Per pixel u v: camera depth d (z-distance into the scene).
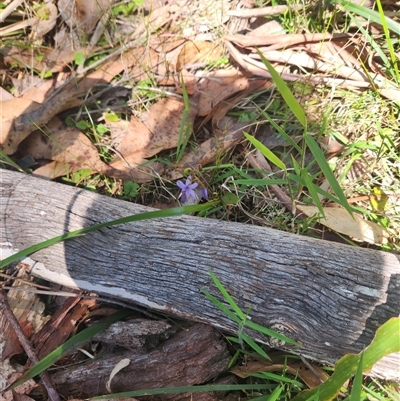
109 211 0.32
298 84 0.40
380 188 0.36
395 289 0.26
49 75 0.44
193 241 0.30
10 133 0.39
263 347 0.30
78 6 0.45
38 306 0.34
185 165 0.38
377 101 0.38
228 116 0.40
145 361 0.29
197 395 0.29
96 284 0.31
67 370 0.30
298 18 0.41
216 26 0.44
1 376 0.30
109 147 0.40
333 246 0.28
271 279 0.28
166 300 0.30
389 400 0.28
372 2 0.40
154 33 0.45
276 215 0.36
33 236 0.32
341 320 0.26
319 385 0.26
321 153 0.28
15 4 0.46
